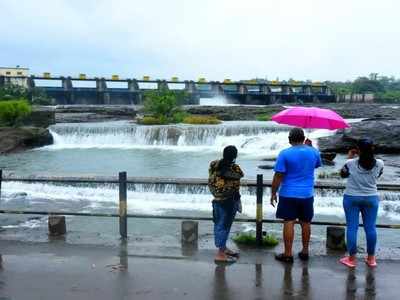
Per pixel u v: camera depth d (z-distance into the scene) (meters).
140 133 35.06
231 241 7.98
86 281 6.09
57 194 16.00
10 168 23.20
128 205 14.39
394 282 6.04
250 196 14.69
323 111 6.81
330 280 6.11
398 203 13.45
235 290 5.77
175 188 15.01
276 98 86.38
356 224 6.55
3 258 7.07
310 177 6.60
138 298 5.54
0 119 36.09
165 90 50.72
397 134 26.30
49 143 34.97
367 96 98.38
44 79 80.19
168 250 7.46
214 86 87.00
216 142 33.53
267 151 29.91
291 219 6.68
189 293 5.68
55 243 7.93
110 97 81.75
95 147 33.62
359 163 6.41
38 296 5.62
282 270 6.47
